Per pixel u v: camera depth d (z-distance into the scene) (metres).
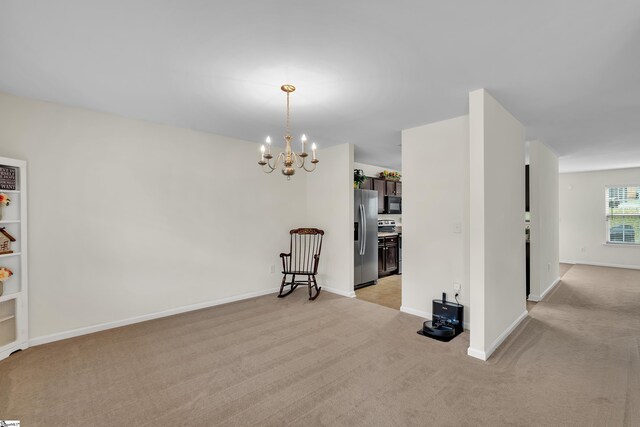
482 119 2.51
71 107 2.99
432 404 1.93
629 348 2.74
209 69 2.22
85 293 3.05
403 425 1.74
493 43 1.87
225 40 1.86
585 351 2.68
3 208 2.61
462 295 3.22
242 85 2.48
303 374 2.29
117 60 2.10
